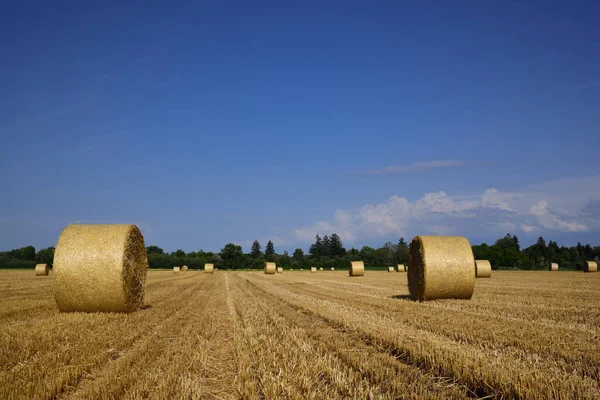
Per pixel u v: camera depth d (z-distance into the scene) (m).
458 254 18.92
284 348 9.45
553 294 22.06
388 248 133.50
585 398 5.79
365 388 6.68
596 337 9.95
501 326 11.39
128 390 6.61
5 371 7.30
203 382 7.47
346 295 22.50
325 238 160.12
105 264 14.85
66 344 9.44
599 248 133.88
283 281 39.06
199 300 20.50
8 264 88.75
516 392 6.14
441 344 9.06
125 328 11.70
